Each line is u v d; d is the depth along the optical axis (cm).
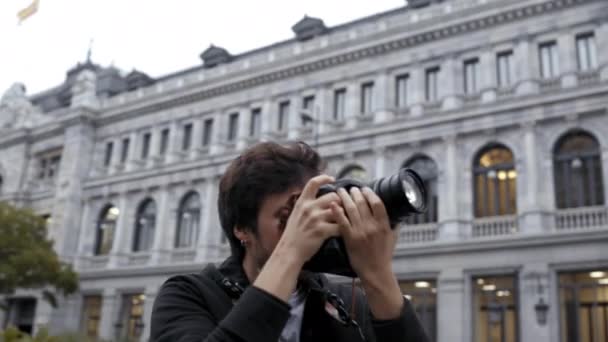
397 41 2698
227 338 146
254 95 3162
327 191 168
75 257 3541
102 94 3966
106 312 3284
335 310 206
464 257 2306
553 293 2111
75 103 3894
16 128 4191
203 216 3130
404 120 2591
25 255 2709
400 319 170
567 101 2248
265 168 193
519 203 2261
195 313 179
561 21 2353
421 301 2383
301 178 193
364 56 2808
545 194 2225
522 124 2317
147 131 3584
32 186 4016
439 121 2495
